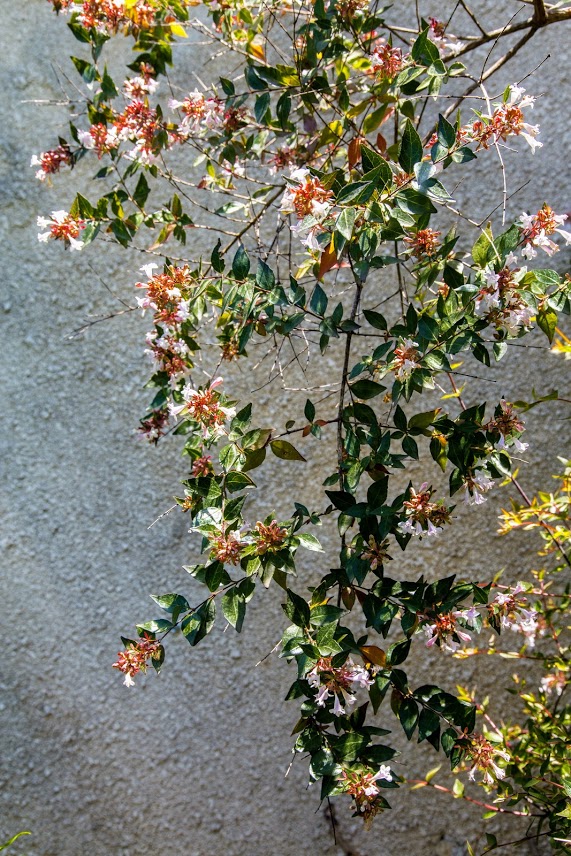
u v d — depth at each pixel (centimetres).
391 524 84
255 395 132
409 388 81
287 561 81
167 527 133
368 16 92
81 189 133
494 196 129
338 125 94
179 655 134
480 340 80
